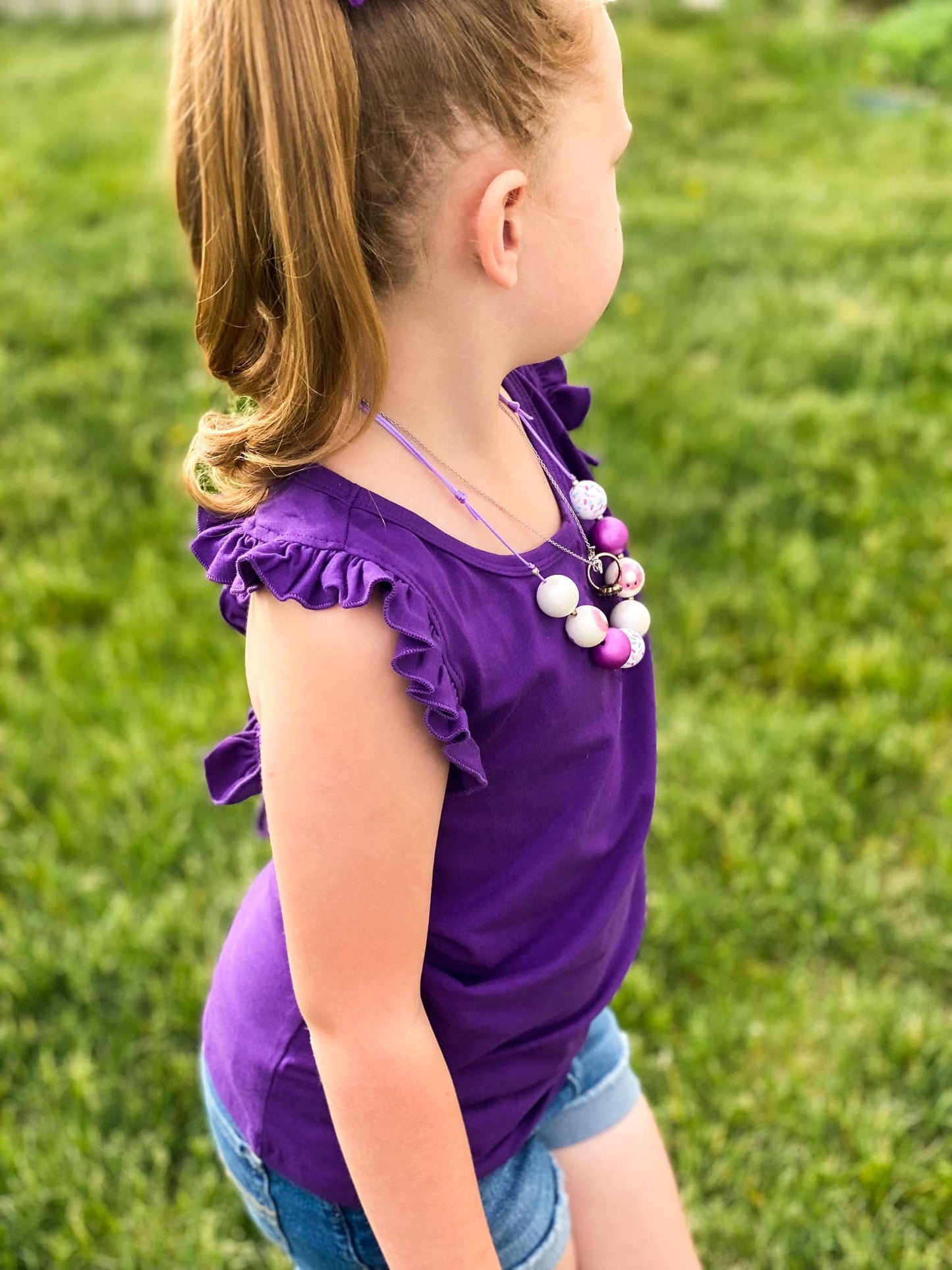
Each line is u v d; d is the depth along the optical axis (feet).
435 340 3.29
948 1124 6.73
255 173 3.05
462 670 3.22
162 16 30.63
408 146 3.05
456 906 3.68
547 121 3.14
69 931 8.02
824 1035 7.30
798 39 25.82
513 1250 4.38
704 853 8.44
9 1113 7.10
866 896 7.97
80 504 12.39
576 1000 4.12
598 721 3.67
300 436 3.20
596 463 4.33
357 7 2.99
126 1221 6.53
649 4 28.09
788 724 9.23
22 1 31.22
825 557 11.13
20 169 20.92
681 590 10.78
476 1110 4.03
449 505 3.35
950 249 16.71
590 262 3.35
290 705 3.08
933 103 23.65
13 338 15.58
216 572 3.23
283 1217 4.22
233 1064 4.08
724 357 14.44
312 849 3.12
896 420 12.75
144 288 16.58
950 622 10.16
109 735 9.62
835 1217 6.30
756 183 19.33
